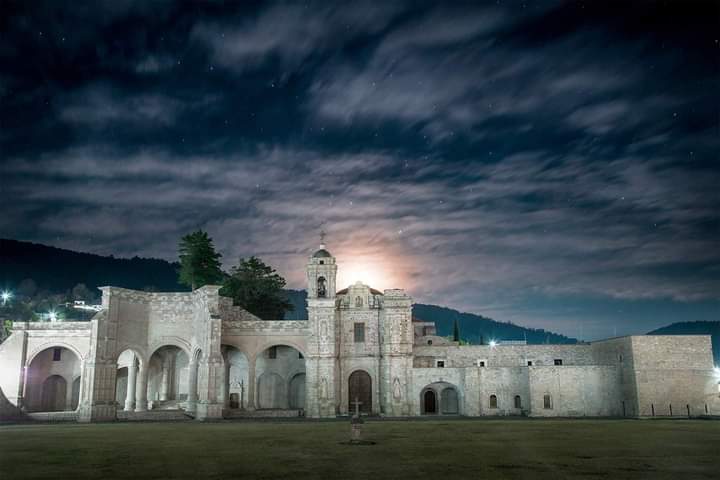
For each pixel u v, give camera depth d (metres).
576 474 23.53
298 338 82.12
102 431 50.53
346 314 83.25
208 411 71.94
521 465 26.23
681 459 28.28
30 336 81.94
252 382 80.56
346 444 36.56
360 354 81.94
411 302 82.50
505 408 78.25
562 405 75.88
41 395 85.69
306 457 29.58
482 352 87.06
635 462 27.17
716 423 57.56
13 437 43.97
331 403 78.81
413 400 79.88
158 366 88.31
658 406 74.06
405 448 33.94
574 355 86.06
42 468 26.16
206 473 24.28
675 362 75.19
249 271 105.31
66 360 87.62
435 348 87.56
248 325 82.44
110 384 74.25
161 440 40.50
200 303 78.62
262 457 29.70
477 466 25.92
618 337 79.06
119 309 76.94
